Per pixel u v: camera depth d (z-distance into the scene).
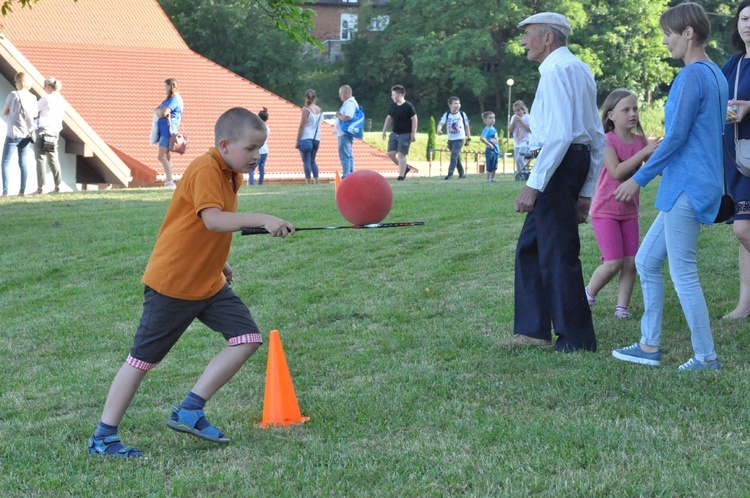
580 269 5.63
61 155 20.80
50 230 11.34
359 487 3.67
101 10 33.91
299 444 4.24
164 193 15.76
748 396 4.49
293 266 8.77
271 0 12.27
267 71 59.75
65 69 30.30
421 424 4.41
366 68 66.00
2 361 6.17
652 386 4.77
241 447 4.23
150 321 4.14
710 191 4.85
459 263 8.54
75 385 5.48
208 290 4.18
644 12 60.06
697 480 3.54
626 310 6.48
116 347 6.45
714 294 6.94
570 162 5.51
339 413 4.66
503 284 7.62
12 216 12.75
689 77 4.85
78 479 3.91
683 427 4.15
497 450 3.97
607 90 60.84
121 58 31.75
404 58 65.94
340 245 9.54
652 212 10.82
